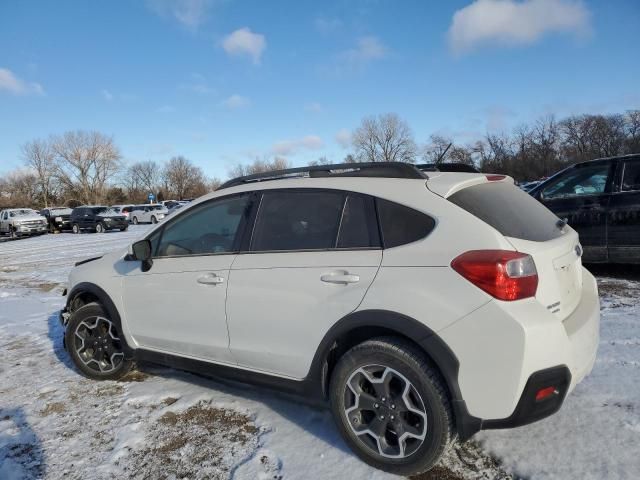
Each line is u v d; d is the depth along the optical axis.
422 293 2.40
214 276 3.22
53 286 9.46
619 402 3.07
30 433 3.24
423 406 2.41
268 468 2.68
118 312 3.86
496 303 2.25
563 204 6.63
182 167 99.75
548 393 2.28
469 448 2.74
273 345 2.95
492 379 2.25
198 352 3.40
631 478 2.36
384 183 2.80
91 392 3.88
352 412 2.65
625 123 71.19
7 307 7.59
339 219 2.83
